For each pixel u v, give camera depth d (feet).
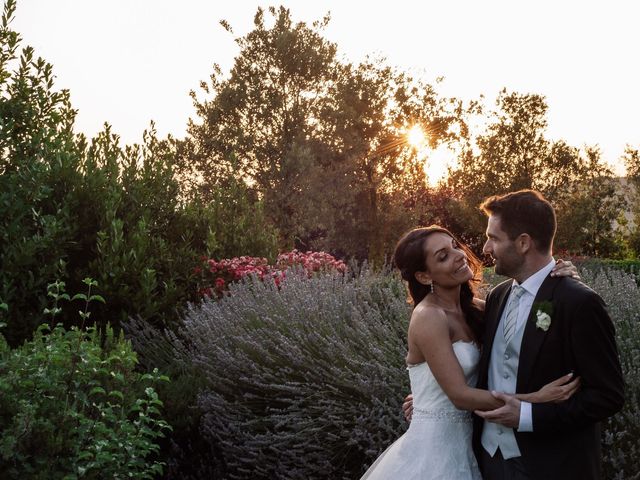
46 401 12.95
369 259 89.97
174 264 26.91
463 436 10.41
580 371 8.83
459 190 83.30
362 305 20.25
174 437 17.25
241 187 35.73
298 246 92.38
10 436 11.77
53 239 22.88
